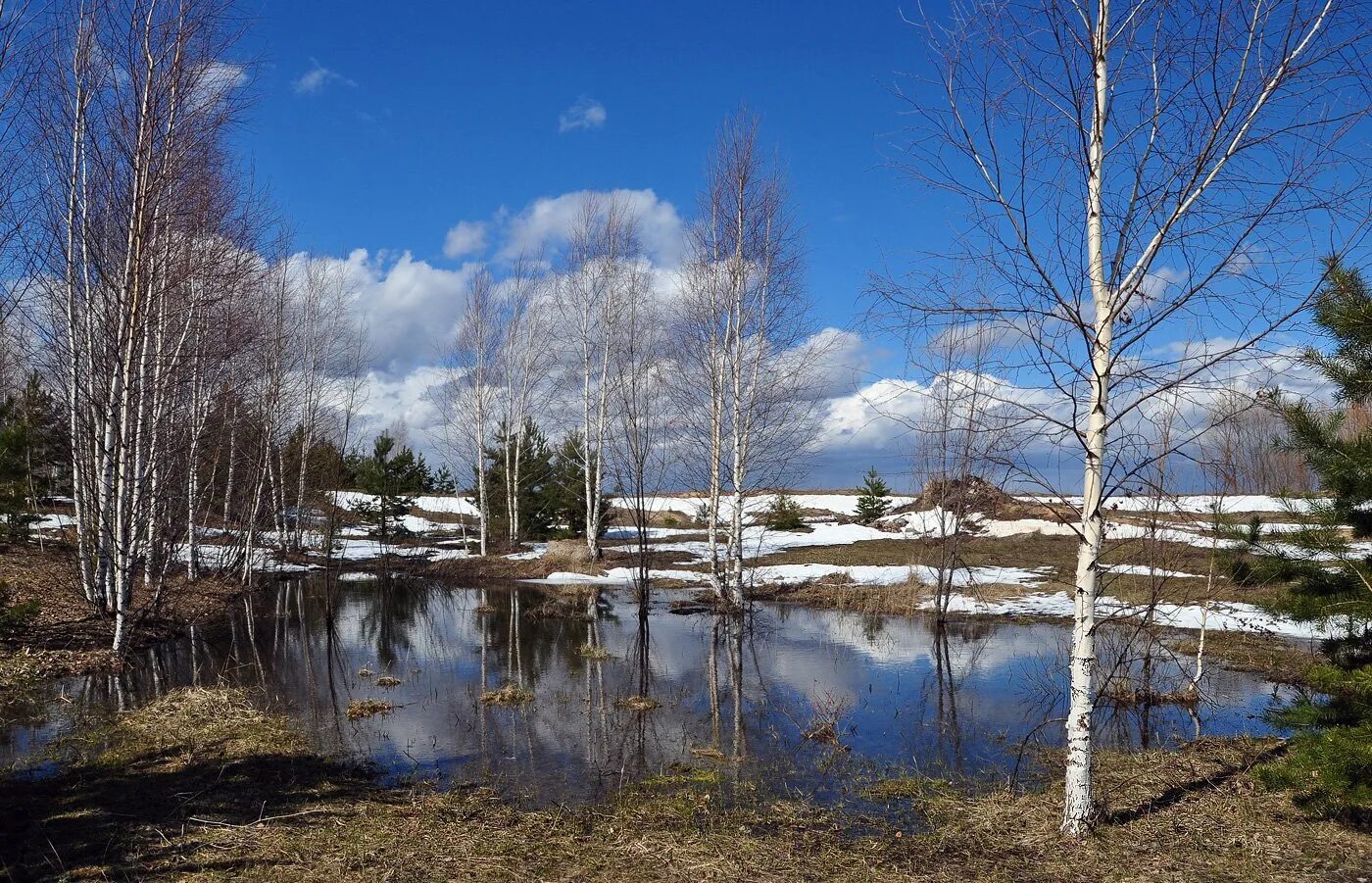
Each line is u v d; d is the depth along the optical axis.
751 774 8.22
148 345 15.06
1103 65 5.64
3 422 17.61
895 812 7.02
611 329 28.73
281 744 8.84
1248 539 7.78
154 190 13.12
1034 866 5.58
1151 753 8.37
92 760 8.06
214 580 22.50
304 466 30.78
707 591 22.44
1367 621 5.93
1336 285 5.73
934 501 18.44
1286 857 5.51
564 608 20.72
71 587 16.73
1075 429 5.73
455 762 8.55
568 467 34.12
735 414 19.47
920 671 13.47
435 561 30.08
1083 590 6.03
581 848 6.02
